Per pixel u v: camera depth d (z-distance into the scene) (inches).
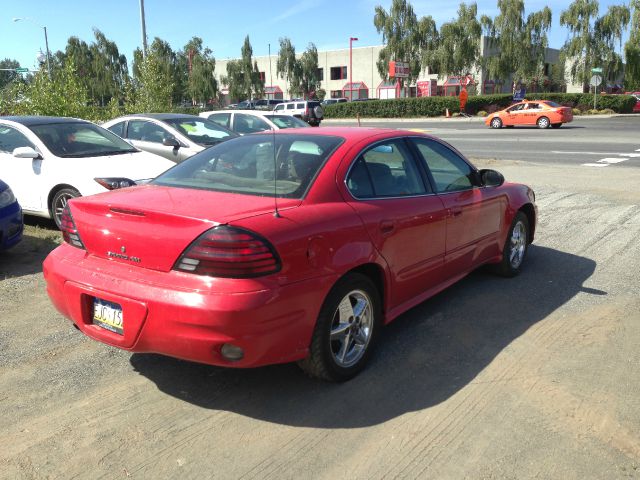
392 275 149.3
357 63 2792.8
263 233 115.6
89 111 639.1
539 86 2160.4
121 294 119.4
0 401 130.7
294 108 1776.6
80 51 2209.6
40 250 254.7
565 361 150.9
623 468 107.8
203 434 118.6
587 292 204.7
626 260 245.6
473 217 185.3
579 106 1706.4
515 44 1910.7
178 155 373.7
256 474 106.4
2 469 107.3
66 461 109.8
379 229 142.3
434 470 107.4
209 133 399.9
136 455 111.8
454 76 2081.7
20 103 591.5
